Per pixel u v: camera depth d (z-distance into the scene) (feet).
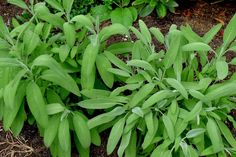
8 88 2.01
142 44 2.37
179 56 2.22
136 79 2.25
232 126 2.52
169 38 2.32
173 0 2.99
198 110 2.10
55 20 2.27
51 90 2.28
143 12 3.03
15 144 2.55
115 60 2.28
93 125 2.17
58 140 2.25
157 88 2.30
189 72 2.32
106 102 2.20
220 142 2.10
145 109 2.17
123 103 2.29
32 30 2.37
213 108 2.15
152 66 2.25
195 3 3.16
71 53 2.22
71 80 2.12
